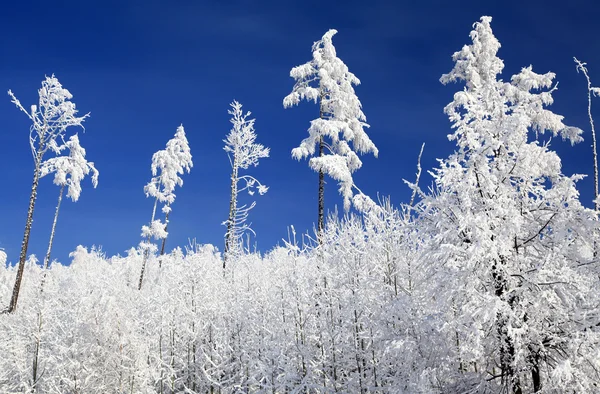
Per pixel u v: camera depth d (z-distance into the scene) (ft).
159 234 99.19
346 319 37.70
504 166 29.50
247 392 42.50
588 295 26.25
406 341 29.19
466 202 27.09
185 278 52.31
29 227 70.03
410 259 35.96
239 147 76.74
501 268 26.68
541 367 27.17
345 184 65.62
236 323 47.57
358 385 35.06
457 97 67.97
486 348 27.66
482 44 75.15
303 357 38.32
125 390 39.09
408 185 31.73
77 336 42.11
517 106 31.45
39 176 72.84
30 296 54.34
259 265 53.88
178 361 47.19
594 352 23.71
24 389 42.52
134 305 53.47
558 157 40.83
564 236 28.07
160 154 108.06
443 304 27.94
